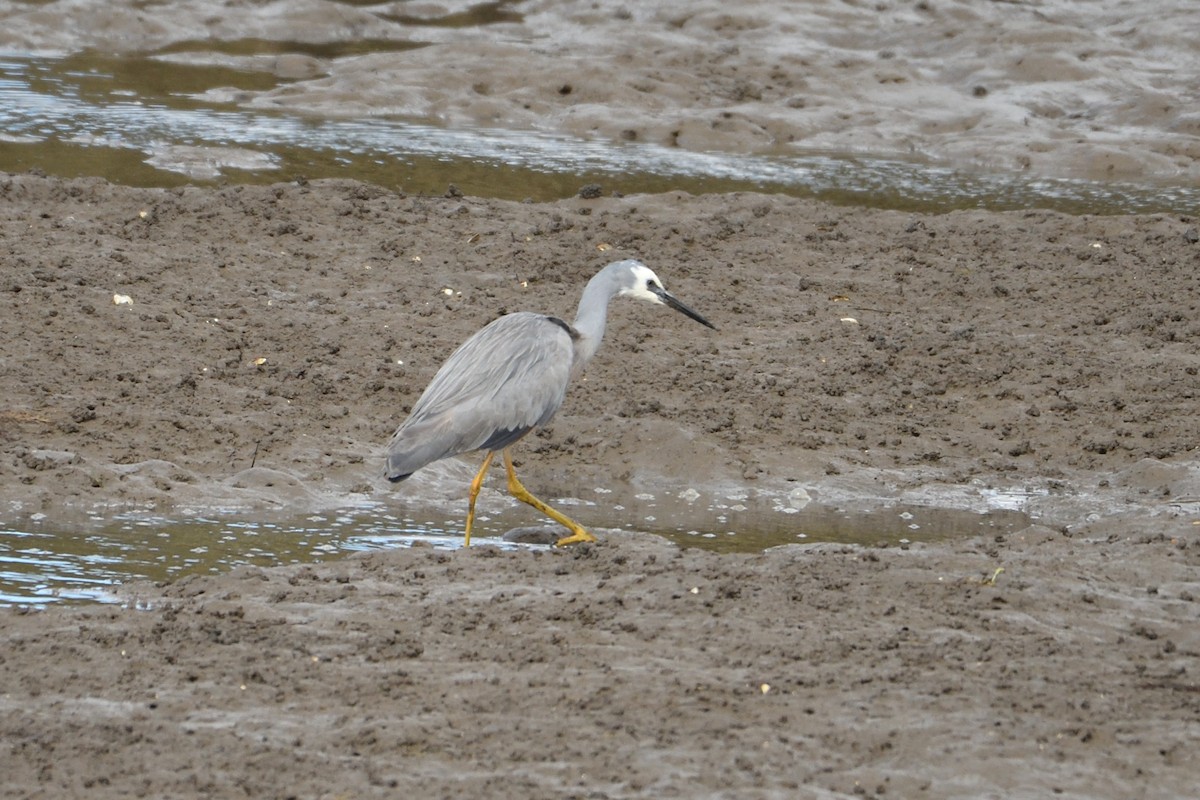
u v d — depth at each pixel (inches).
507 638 376.2
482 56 1395.2
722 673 355.9
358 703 336.8
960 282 800.3
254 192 844.0
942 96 1379.2
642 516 528.1
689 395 641.0
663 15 1640.0
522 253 796.6
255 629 377.1
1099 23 1654.8
